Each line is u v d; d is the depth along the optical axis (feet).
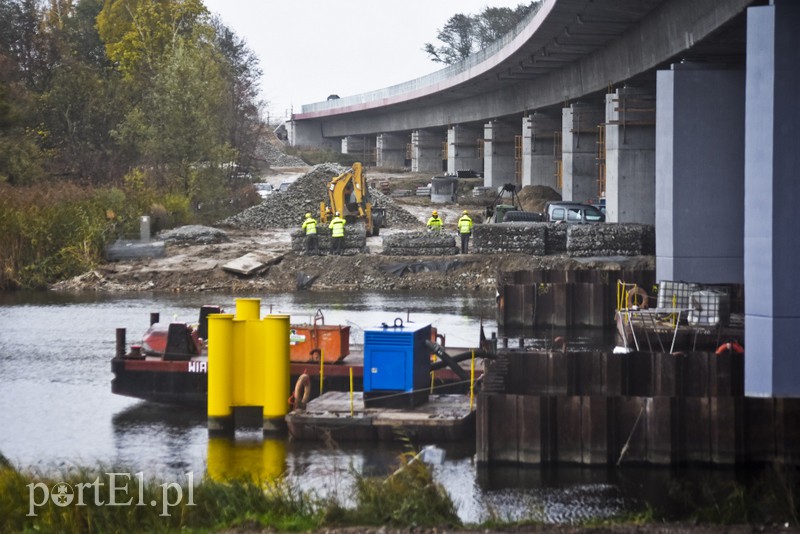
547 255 359.66
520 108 617.21
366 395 161.27
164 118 507.30
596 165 503.20
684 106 255.70
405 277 359.87
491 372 162.20
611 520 108.37
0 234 374.43
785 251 147.23
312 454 149.48
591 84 456.04
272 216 498.69
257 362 160.97
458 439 153.38
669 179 255.70
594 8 341.82
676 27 308.19
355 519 104.22
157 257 388.16
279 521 104.88
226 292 354.33
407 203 619.67
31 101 591.78
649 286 287.07
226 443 156.97
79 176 587.68
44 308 314.55
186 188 503.20
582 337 260.62
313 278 361.71
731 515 106.42
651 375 170.81
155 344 189.57
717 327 205.16
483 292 347.15
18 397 190.80
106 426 169.58
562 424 146.10
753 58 149.18
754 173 149.48
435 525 102.12
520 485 136.87
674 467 145.28
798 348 147.13
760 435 146.00
